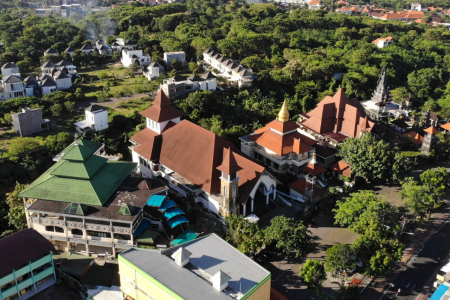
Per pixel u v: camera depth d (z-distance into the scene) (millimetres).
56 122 121125
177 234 75750
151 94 141625
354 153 96000
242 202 78438
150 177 93000
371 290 68750
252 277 57594
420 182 102250
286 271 71062
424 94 172875
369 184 99562
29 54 172375
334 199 86125
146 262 59906
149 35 198250
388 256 67688
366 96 159875
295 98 145625
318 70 160000
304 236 70062
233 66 153000
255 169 82188
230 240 72250
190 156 86062
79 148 77875
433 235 83188
